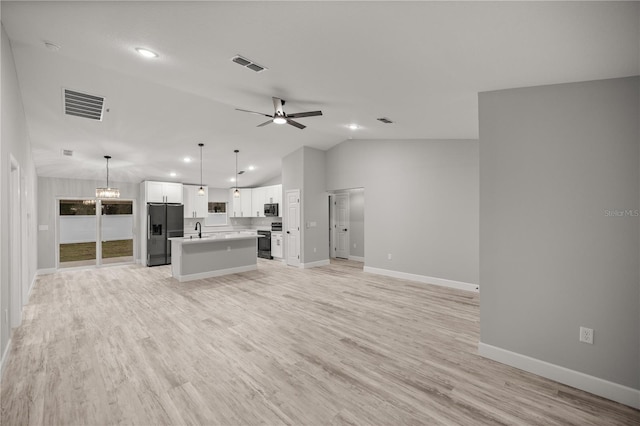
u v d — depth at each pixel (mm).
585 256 2326
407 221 5918
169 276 6363
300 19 1861
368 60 2342
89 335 3275
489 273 2791
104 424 1897
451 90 2832
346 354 2846
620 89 2211
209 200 9414
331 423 1913
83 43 2604
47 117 4426
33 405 2076
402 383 2367
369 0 1547
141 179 7852
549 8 1433
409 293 4957
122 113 4648
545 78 2359
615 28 1565
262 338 3203
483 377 2465
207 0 1765
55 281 5922
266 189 9000
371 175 6539
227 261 6531
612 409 2076
